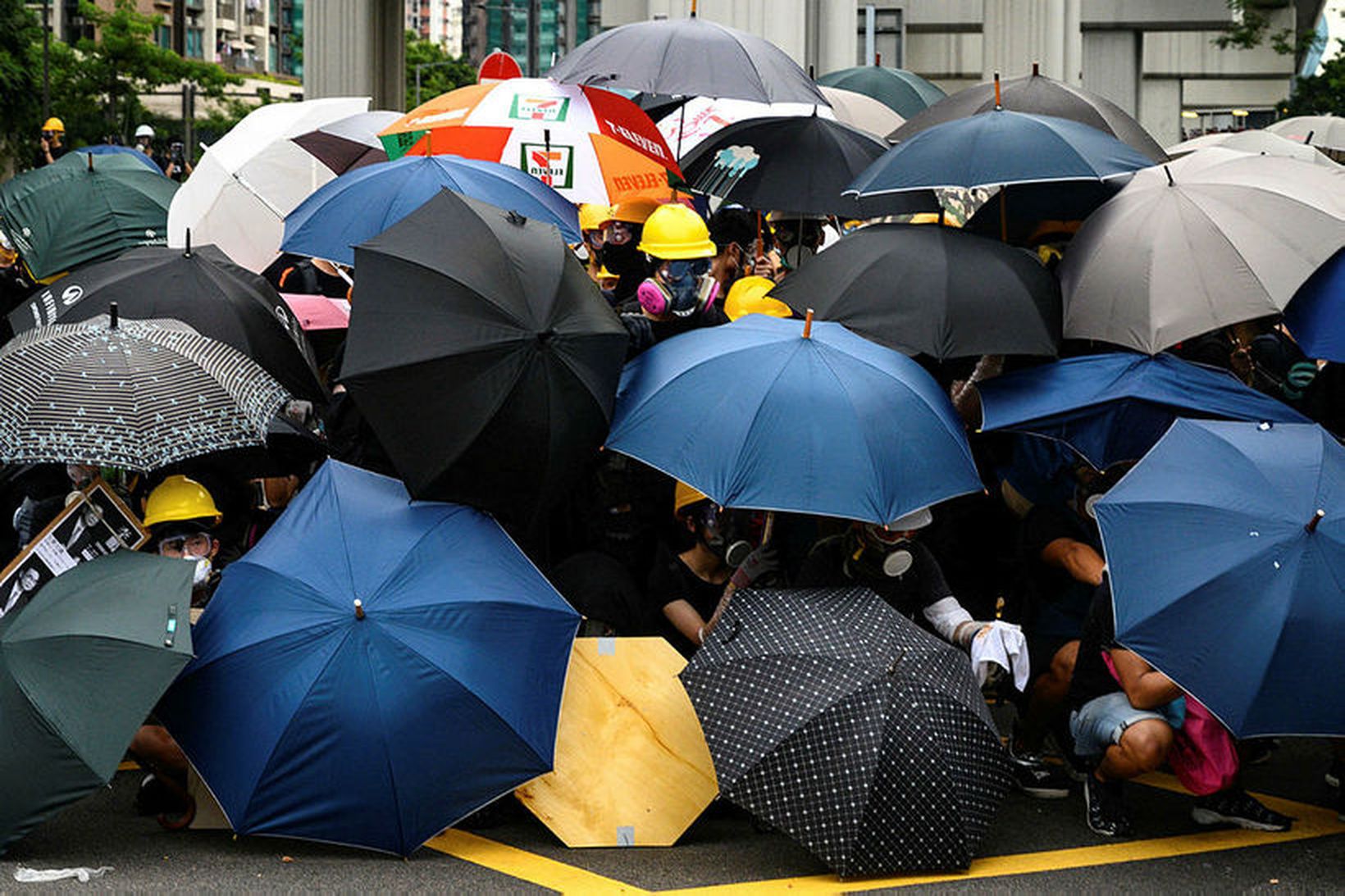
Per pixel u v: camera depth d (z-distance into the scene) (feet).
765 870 21.20
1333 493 20.76
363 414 21.68
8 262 34.71
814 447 21.86
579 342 22.03
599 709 22.68
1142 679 22.11
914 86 46.52
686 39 30.27
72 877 20.13
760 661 21.07
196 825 22.20
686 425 22.26
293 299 31.09
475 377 21.45
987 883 20.71
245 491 26.53
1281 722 19.99
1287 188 25.20
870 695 20.59
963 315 24.45
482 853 21.66
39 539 22.93
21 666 20.20
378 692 20.38
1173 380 24.08
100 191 36.24
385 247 22.44
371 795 20.44
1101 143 26.58
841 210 31.42
